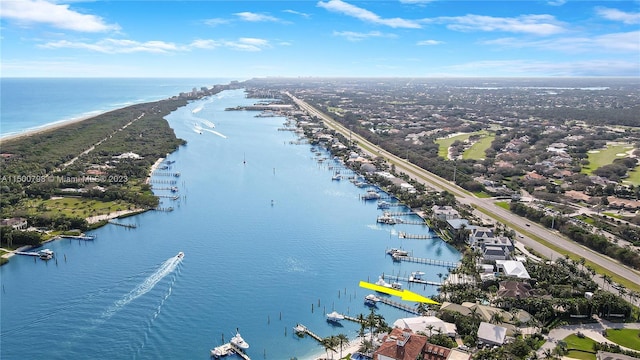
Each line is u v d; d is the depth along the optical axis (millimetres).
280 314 177625
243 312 178000
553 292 185375
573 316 172375
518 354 144500
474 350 149500
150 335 161750
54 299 183000
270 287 197250
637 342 156625
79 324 166875
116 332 162750
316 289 197125
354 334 165125
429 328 158375
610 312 172625
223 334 164125
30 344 155500
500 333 154000
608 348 149375
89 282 196750
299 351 155375
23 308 176375
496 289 192000
